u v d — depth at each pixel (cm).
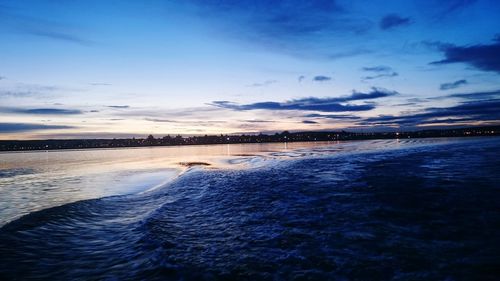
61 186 2197
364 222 838
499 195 1061
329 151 5341
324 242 707
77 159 7188
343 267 575
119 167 3994
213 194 1477
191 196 1465
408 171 1838
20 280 591
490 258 569
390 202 1044
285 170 2334
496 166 1898
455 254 593
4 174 3294
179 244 750
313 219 903
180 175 2527
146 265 632
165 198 1454
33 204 1532
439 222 795
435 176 1564
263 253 667
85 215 1123
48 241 823
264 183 1717
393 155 3266
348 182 1544
